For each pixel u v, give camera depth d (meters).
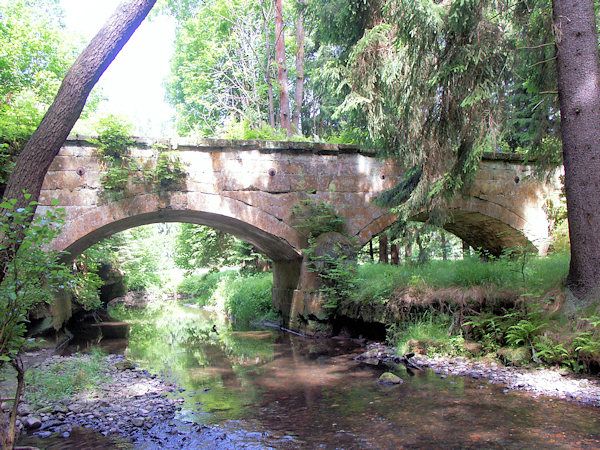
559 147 8.55
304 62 21.16
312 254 11.12
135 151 10.27
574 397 5.31
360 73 9.35
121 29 4.76
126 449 4.18
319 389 6.09
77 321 15.09
